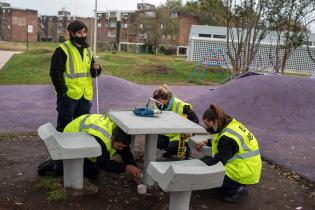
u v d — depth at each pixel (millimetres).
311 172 5211
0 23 70688
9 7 69625
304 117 8141
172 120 4156
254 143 4062
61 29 81688
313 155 6086
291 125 7891
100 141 3930
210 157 4121
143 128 3631
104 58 26234
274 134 7379
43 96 10547
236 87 9477
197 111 9266
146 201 3945
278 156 5930
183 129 3799
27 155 5117
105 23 71438
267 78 9320
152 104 5027
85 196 3900
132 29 65875
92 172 4281
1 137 6016
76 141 3793
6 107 9102
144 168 4270
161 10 56281
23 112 8586
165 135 5125
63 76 4871
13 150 5320
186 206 3480
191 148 5457
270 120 8148
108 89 10906
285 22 17828
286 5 17500
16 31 70125
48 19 84062
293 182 4809
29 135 6234
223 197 4059
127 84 11867
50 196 3793
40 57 20453
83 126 4172
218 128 3986
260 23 17906
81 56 5012
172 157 5207
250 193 4344
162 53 56500
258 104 8641
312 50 26281
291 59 26344
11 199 3756
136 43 63719
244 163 3945
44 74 15914
